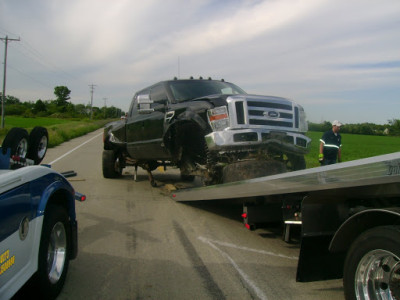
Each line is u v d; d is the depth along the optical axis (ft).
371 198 11.03
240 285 12.77
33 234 9.87
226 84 28.25
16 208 8.95
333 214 11.85
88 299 11.74
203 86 26.73
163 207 24.52
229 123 19.65
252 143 19.60
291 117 21.21
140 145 28.73
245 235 18.54
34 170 10.46
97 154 58.85
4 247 8.32
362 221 9.89
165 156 26.02
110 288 12.51
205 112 20.94
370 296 9.53
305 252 11.43
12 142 13.62
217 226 20.15
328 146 32.22
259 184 14.55
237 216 22.43
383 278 9.38
